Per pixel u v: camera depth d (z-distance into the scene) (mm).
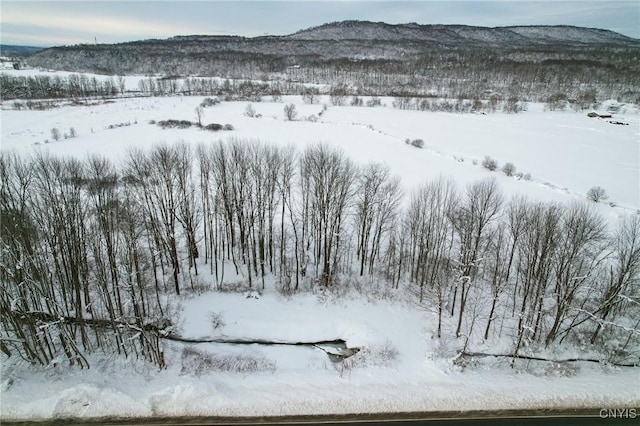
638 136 124562
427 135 117000
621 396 38344
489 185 63250
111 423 35000
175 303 47562
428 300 49125
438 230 50812
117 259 47469
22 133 100812
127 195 46688
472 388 38750
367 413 36469
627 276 43219
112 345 41875
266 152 61812
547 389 38812
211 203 58594
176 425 35062
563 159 96312
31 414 35000
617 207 65438
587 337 43875
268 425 35344
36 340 39188
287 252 55844
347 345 44094
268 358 42000
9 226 37969
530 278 43406
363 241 53375
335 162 55500
